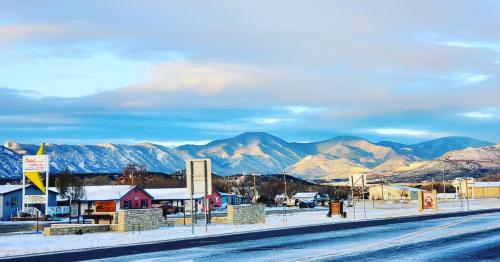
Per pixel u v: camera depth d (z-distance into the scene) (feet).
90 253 73.56
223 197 376.27
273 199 434.71
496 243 81.51
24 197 208.54
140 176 507.30
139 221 126.31
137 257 68.08
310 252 71.77
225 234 107.65
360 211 231.50
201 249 77.56
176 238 98.68
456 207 244.83
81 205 263.90
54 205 243.81
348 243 84.07
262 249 76.59
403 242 84.38
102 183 449.48
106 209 260.21
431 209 219.61
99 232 119.34
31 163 224.12
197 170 108.78
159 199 310.65
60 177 256.73
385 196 512.22
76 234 114.11
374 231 109.29
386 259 63.41
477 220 141.18
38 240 99.04
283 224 141.79
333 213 190.19
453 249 73.72
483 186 501.56
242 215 151.64
